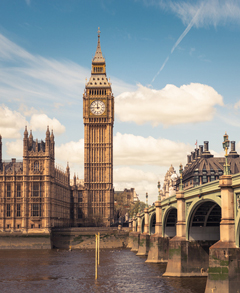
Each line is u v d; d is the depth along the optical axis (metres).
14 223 188.50
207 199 73.12
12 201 189.12
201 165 172.88
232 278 60.84
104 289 80.88
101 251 170.25
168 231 119.50
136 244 172.25
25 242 182.50
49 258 138.00
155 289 77.62
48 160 190.88
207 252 87.19
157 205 120.19
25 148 190.88
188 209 85.75
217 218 88.56
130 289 79.38
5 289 83.00
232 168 169.62
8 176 190.62
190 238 87.44
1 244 181.88
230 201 62.31
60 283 88.44
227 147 63.78
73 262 125.19
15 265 118.38
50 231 187.75
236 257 61.16
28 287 84.69
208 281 62.47
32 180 190.00
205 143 185.12
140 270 103.94
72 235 190.25
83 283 87.75
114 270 105.31
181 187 88.81
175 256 87.31
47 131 192.75
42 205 189.50
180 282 81.88
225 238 62.19
